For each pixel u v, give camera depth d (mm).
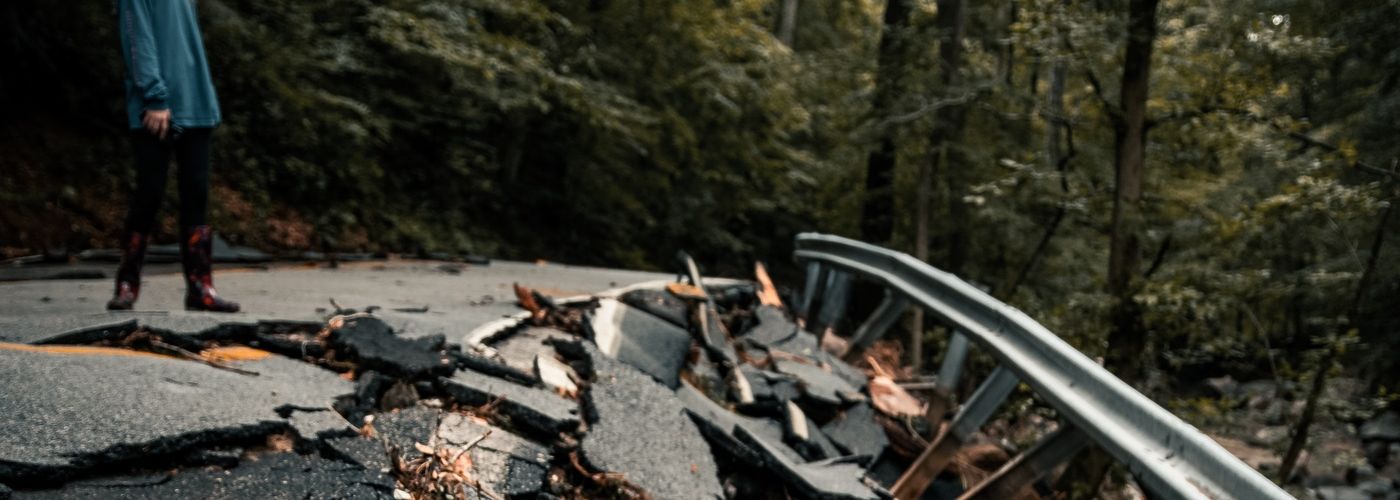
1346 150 11570
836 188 23250
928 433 5508
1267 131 11906
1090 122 14070
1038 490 5840
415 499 2688
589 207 18672
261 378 3352
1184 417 13172
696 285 6598
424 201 15469
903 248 20594
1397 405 19766
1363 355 17328
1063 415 3785
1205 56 12219
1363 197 11484
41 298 5449
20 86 10250
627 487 3246
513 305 6277
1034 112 14875
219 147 11883
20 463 2232
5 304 5047
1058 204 15047
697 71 18766
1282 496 2398
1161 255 13898
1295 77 13000
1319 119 17266
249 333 3994
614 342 4922
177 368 3258
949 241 20953
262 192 12062
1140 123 12680
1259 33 11273
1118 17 12039
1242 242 13148
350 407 3250
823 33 31953
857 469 4520
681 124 18641
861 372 6746
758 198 22812
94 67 11055
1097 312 12734
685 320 5891
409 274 8953
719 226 22625
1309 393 13820
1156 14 12500
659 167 19609
